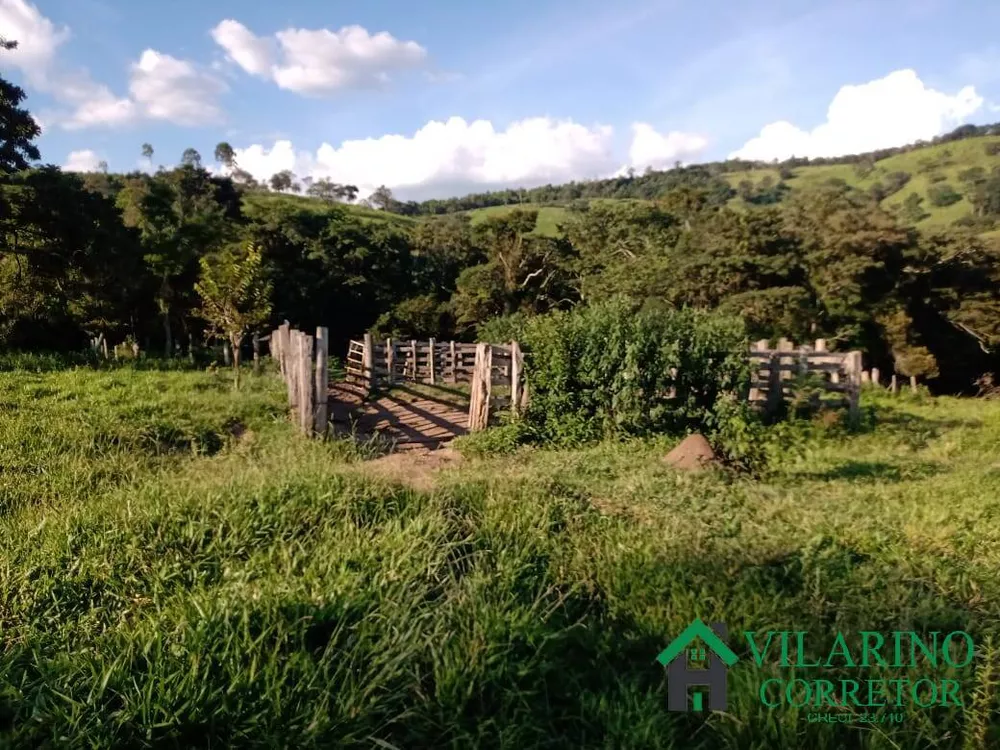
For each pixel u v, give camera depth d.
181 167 50.50
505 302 47.72
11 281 25.91
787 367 12.92
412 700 3.20
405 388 17.66
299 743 2.80
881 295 33.41
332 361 23.06
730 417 10.11
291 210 50.38
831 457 9.61
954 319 34.34
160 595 4.09
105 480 6.79
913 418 13.56
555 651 3.66
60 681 3.14
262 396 11.91
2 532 5.01
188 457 8.27
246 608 3.56
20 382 12.27
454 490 6.13
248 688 3.04
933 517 5.76
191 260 31.77
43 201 24.61
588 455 8.87
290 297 43.81
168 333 30.95
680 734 3.07
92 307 27.94
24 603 3.93
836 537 5.28
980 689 3.18
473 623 3.70
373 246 51.81
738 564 4.70
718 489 6.91
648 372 10.30
